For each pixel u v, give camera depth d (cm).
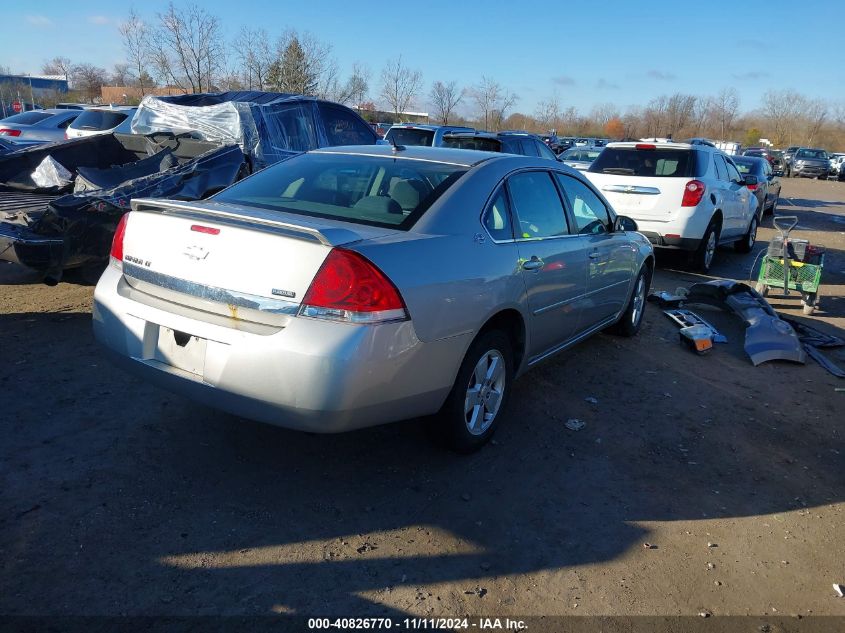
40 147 761
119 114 1422
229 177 678
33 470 330
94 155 804
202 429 384
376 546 295
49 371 445
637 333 642
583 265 461
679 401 484
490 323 375
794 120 7500
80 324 539
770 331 613
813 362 587
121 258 346
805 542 324
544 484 358
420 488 343
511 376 399
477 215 364
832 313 771
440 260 325
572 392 486
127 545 282
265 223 296
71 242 544
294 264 289
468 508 329
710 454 407
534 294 398
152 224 333
